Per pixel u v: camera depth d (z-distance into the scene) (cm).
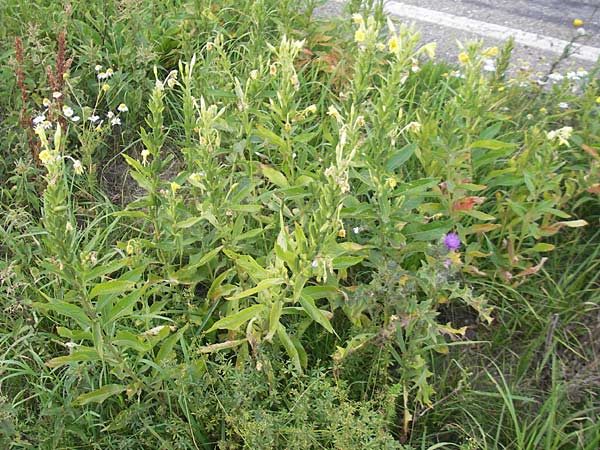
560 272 123
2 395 101
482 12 200
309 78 155
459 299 118
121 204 135
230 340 104
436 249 98
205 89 129
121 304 88
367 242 111
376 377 102
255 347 96
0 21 153
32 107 139
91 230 125
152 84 148
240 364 98
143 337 94
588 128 130
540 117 136
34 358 101
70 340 107
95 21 158
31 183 127
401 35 93
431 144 115
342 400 92
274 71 104
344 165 82
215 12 165
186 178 111
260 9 137
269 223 114
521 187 119
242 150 113
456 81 152
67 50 154
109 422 98
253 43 139
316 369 100
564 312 115
